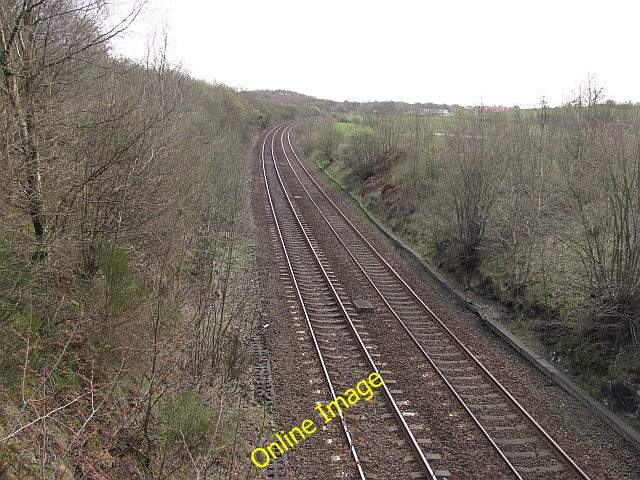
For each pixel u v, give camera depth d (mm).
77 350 7578
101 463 6082
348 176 33875
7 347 6234
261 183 31391
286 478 7465
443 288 16406
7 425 5652
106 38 8531
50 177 7816
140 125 9930
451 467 7871
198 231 15984
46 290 7520
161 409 7695
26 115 7387
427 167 22000
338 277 16781
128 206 9508
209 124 25031
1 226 6730
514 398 9922
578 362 10727
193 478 6840
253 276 16000
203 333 10453
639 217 10094
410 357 11461
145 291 9656
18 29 7328
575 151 14477
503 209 15531
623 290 10117
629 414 9164
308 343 11898
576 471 7809
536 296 12992
